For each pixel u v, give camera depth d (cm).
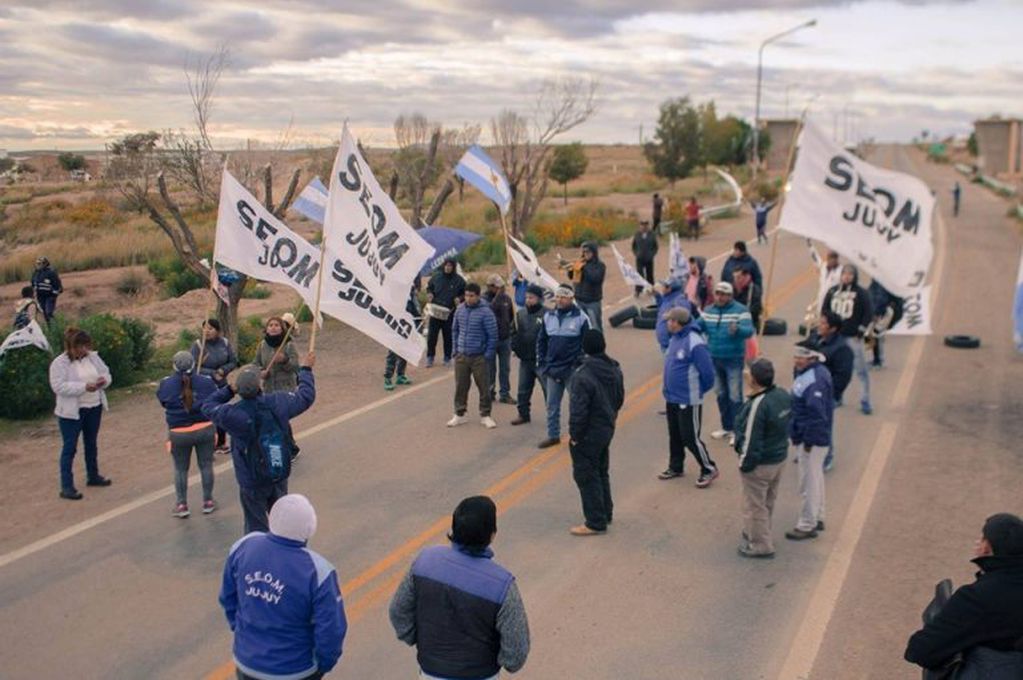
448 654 449
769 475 803
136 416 1302
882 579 781
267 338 1055
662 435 1198
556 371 1112
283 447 741
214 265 946
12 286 2872
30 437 1209
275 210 1672
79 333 973
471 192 5759
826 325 1052
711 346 1142
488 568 453
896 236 976
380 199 878
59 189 6000
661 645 674
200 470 930
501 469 1062
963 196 6253
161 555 836
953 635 457
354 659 659
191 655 666
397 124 3512
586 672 638
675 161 6544
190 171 2330
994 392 1406
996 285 2467
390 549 843
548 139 3281
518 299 1564
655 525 899
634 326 1931
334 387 1458
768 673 637
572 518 918
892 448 1138
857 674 635
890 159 13700
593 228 3619
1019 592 452
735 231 4044
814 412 845
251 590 473
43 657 664
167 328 2136
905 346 1745
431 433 1205
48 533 886
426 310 1608
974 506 945
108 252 3234
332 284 910
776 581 778
